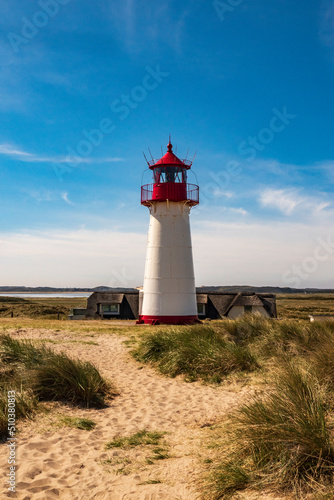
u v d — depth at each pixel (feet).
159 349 43.39
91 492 16.48
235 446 18.89
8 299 296.51
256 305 124.98
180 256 93.15
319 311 180.14
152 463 19.34
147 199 95.14
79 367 31.96
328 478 14.82
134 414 27.53
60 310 186.60
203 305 127.65
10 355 35.42
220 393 31.76
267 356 38.60
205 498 15.20
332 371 26.48
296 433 16.37
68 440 22.35
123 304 128.98
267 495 14.56
